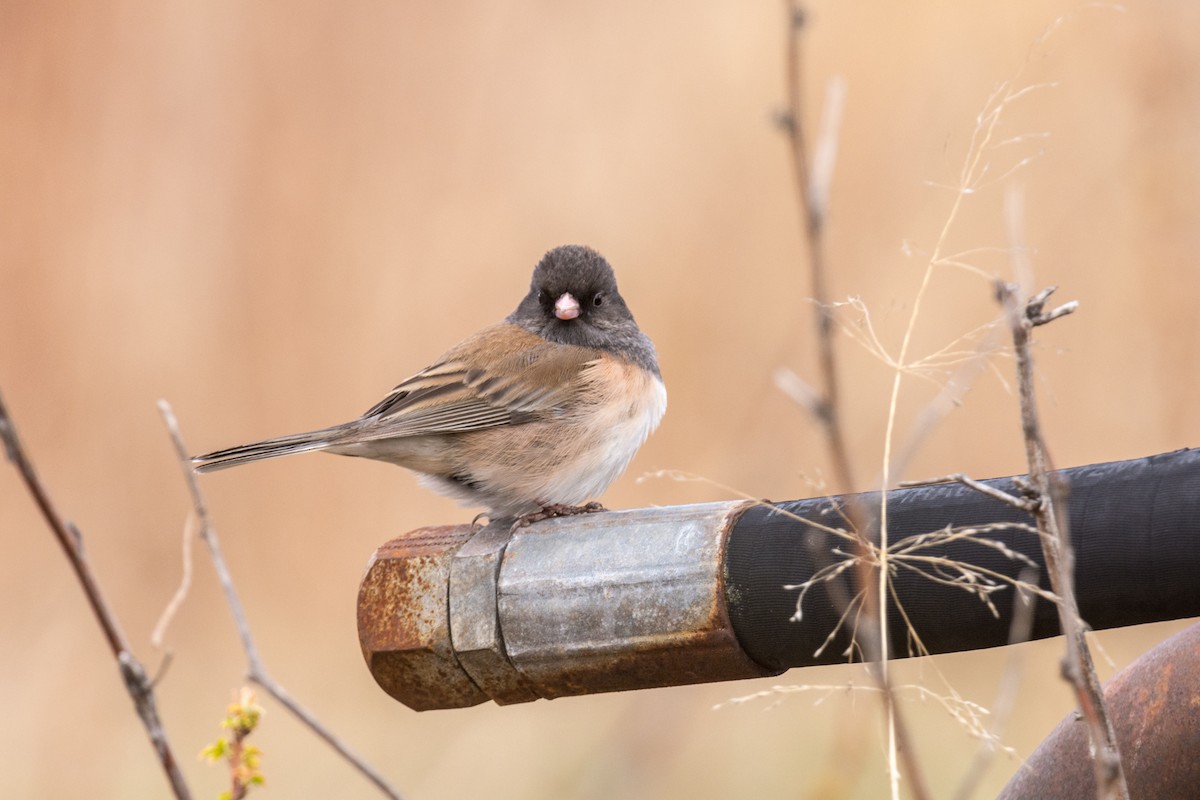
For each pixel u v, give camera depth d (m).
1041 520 3.15
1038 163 12.03
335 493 12.48
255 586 12.27
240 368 13.02
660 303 12.45
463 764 10.36
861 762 7.45
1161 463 3.63
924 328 11.26
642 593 4.10
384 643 4.34
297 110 13.67
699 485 11.16
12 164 13.41
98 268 13.21
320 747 11.04
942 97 12.11
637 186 12.95
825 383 3.04
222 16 13.77
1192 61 11.88
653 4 13.40
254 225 13.36
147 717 3.44
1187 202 11.75
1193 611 3.58
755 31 13.02
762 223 12.52
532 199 13.21
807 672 10.64
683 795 9.77
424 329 13.04
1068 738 3.82
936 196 11.77
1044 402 11.81
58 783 10.87
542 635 4.21
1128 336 11.80
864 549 3.76
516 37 13.60
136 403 12.82
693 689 9.84
